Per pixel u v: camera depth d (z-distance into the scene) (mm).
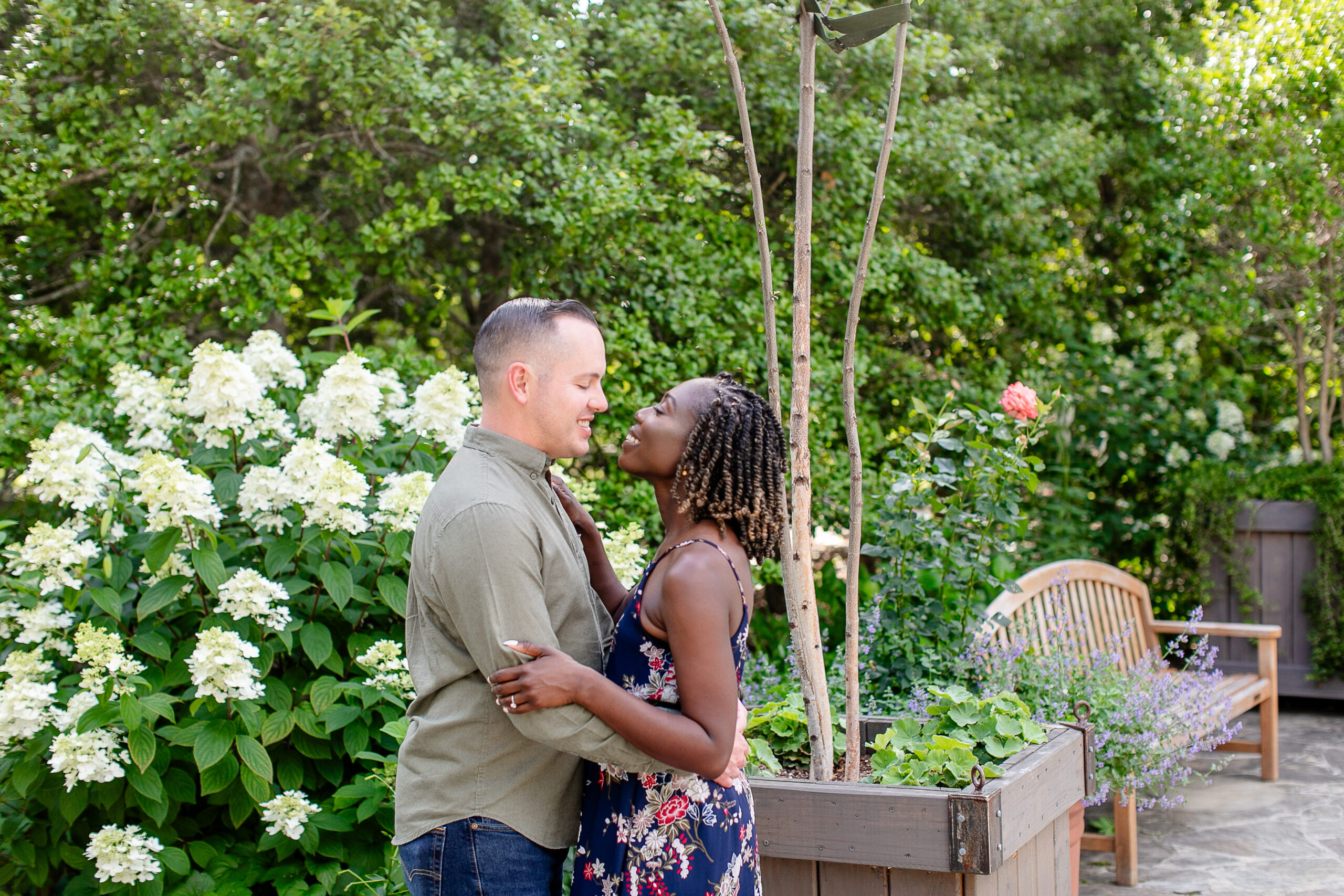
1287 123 5828
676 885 1503
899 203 5402
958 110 5289
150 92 4309
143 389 2834
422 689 1554
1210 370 6734
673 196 4535
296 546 2578
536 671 1387
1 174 3760
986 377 5480
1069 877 2236
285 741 2559
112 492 2645
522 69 4383
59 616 2465
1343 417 6430
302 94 4082
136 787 2275
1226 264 5980
